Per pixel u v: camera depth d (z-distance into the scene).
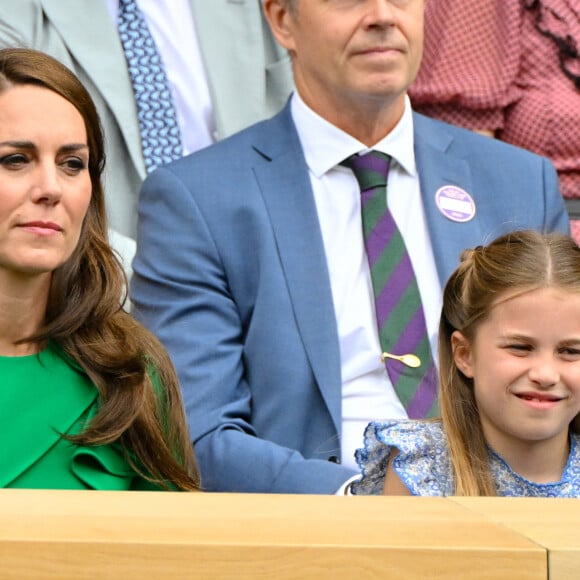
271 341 11.92
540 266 9.52
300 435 11.80
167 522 5.33
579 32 16.03
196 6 15.37
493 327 9.55
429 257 12.58
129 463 9.43
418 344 12.11
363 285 12.30
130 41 14.88
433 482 9.80
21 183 8.92
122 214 14.51
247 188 12.43
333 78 12.41
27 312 9.32
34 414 9.14
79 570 4.99
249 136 12.88
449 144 13.16
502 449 9.77
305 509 5.70
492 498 6.08
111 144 14.55
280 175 12.54
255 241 12.22
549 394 9.43
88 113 9.46
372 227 12.43
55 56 14.50
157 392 9.82
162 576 5.00
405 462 9.81
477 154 13.17
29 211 8.90
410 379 11.99
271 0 13.00
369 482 10.09
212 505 5.74
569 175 15.90
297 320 11.96
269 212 12.31
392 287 12.23
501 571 5.05
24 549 4.99
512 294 9.48
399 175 12.79
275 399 11.83
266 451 11.27
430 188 12.75
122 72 14.70
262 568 5.02
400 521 5.48
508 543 5.14
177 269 12.25
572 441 9.98
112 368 9.46
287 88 15.81
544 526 5.45
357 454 10.05
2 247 8.96
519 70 16.12
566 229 13.28
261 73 15.54
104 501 5.79
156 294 12.30
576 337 9.43
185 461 9.92
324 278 12.09
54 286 9.55
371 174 12.59
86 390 9.42
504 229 12.85
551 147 15.91
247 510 5.63
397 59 12.38
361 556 5.04
